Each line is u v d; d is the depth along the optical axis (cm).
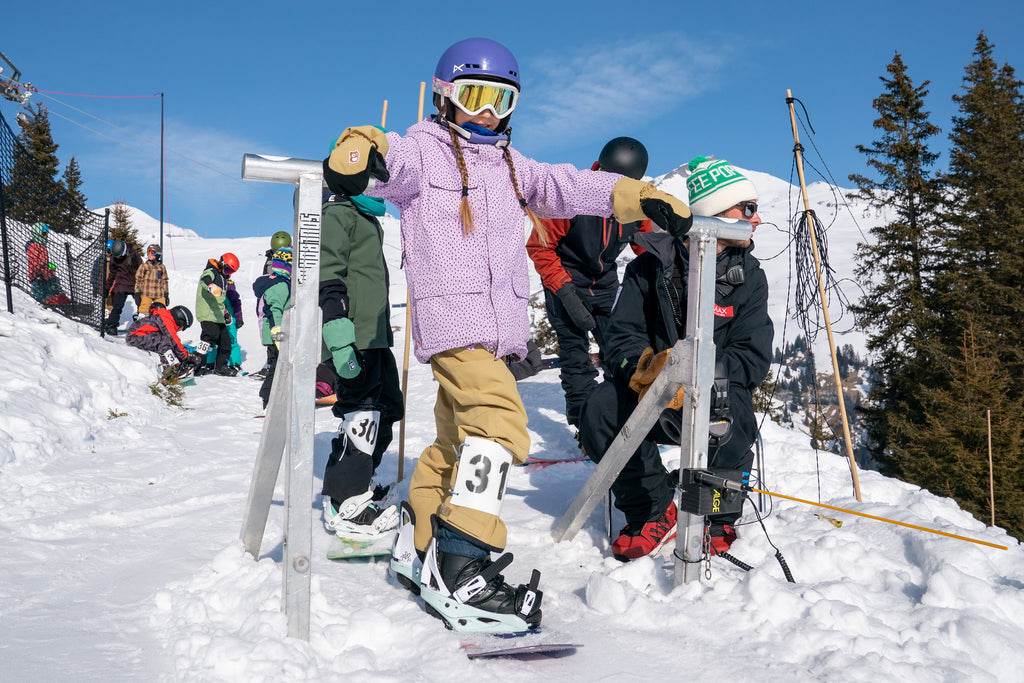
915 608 203
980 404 1847
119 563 251
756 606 200
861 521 268
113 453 450
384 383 297
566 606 221
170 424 596
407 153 200
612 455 244
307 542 173
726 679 167
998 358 2267
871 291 2627
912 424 2055
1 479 355
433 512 224
